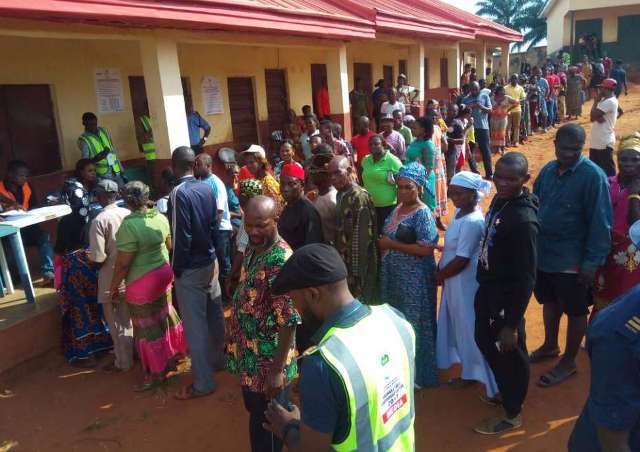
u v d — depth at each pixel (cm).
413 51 1423
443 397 429
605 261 396
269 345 305
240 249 507
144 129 880
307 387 176
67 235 536
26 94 752
